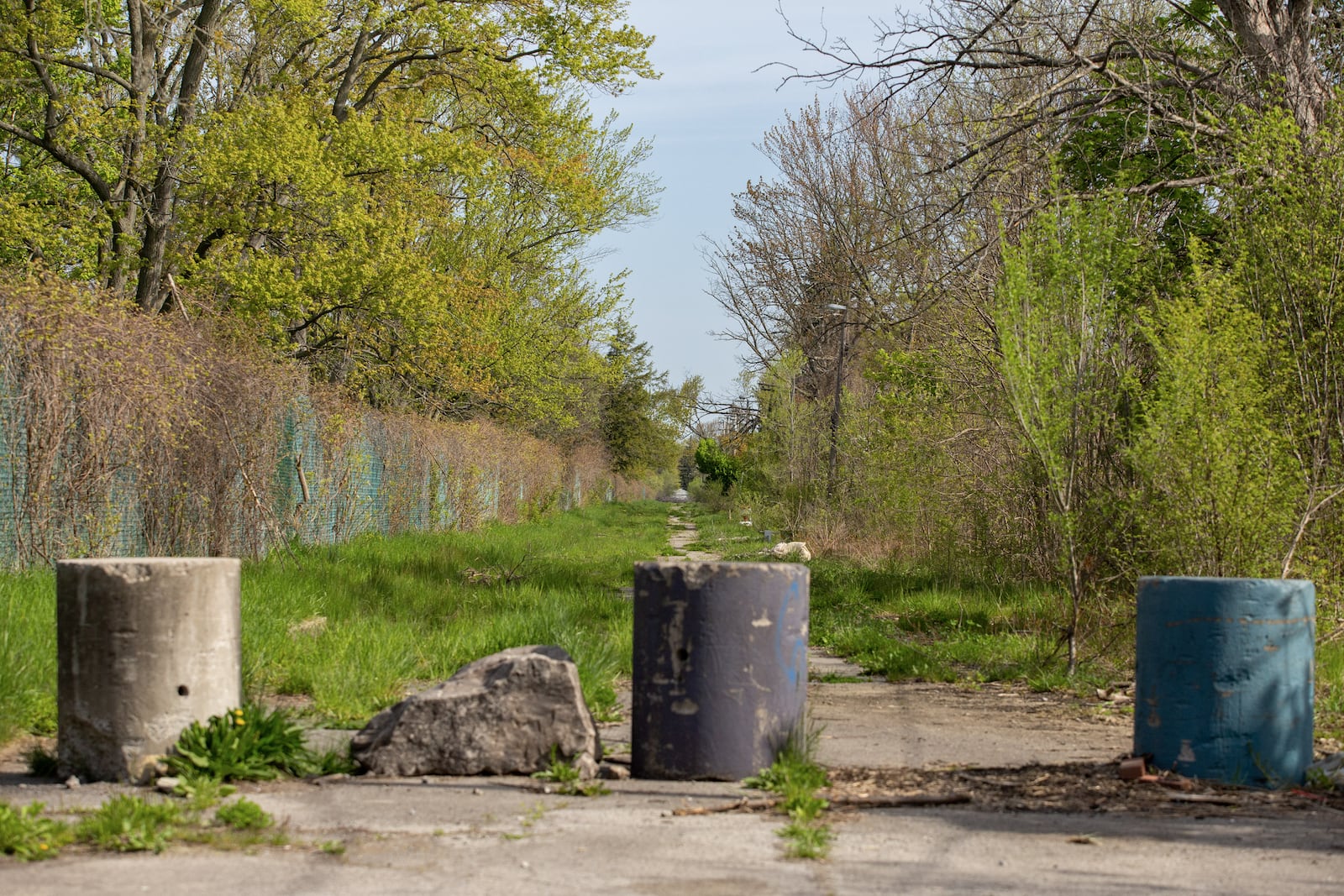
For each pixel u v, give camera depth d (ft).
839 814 17.17
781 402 113.80
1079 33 44.93
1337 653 31.09
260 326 67.72
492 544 78.95
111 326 38.68
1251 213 36.52
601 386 201.36
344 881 13.50
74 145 68.90
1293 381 34.68
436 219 90.27
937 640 40.78
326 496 63.72
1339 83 43.98
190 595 19.03
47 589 31.30
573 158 97.76
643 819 16.75
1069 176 49.14
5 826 14.70
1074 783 19.13
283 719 20.70
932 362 56.54
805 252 112.57
